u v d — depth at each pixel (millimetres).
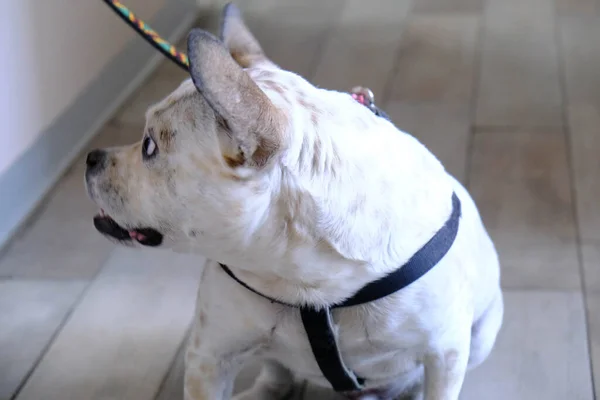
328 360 1304
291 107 1116
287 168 1096
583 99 3037
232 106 983
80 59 2885
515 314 1973
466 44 3615
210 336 1315
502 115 2953
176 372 1849
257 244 1145
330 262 1163
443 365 1324
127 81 3287
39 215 2496
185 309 2043
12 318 2045
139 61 3412
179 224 1147
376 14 4035
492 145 2752
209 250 1175
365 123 1205
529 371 1803
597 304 1987
